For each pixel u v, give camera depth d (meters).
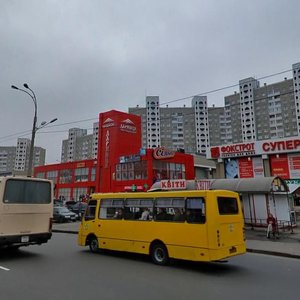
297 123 95.00
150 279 8.41
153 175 38.31
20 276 8.62
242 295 6.98
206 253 9.53
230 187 20.72
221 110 113.44
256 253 13.33
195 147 96.06
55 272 9.15
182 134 98.88
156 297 6.77
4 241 11.21
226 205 10.26
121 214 12.21
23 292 7.08
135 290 7.30
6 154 68.56
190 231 9.98
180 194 10.56
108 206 12.84
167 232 10.53
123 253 12.79
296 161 26.28
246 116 107.19
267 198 21.08
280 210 20.62
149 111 72.88
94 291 7.18
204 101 96.88
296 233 19.03
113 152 42.94
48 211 12.71
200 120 95.31
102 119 45.44
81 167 62.59
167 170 40.75
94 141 74.00
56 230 23.52
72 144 82.88
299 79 77.75
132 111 74.12
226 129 112.25
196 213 10.01
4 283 7.87
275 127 102.12
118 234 12.12
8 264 10.35
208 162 57.34
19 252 12.93
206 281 8.24
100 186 43.94
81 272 9.17
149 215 11.22
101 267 9.95
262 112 105.00
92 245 13.21
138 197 11.80
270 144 27.30
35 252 12.94
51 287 7.50
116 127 43.41
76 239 17.88
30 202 12.18
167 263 10.42
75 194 62.41
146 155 38.59
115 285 7.73
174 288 7.52
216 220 9.67
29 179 12.34
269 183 19.45
